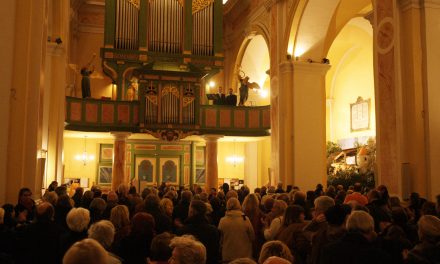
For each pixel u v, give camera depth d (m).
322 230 4.30
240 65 23.17
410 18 9.68
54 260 4.59
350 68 21.11
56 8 14.63
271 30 17.86
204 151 22.20
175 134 18.73
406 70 9.70
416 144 9.40
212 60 20.97
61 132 14.52
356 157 18.05
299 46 16.45
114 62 20.08
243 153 23.86
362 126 20.06
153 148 21.61
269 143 22.36
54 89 14.30
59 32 14.77
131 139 21.38
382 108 10.11
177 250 2.85
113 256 3.57
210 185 19.52
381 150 10.06
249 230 5.99
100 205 6.43
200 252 2.84
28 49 8.38
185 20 20.83
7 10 8.25
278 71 16.81
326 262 3.56
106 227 4.06
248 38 21.38
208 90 21.34
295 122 16.12
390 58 9.92
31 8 8.51
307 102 16.28
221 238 5.94
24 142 8.33
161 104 18.75
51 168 14.16
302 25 16.06
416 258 3.68
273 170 17.16
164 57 20.50
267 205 7.09
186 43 20.72
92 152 21.89
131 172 21.20
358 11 16.53
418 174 9.34
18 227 5.27
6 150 8.09
